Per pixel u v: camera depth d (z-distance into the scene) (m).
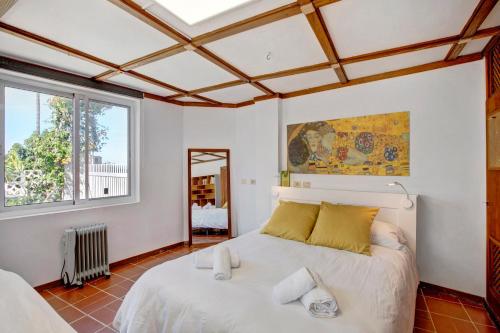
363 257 2.27
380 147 3.03
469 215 2.57
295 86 3.45
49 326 1.15
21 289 1.44
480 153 2.50
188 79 3.15
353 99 3.20
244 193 4.38
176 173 4.20
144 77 3.04
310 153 3.55
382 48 2.31
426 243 2.78
